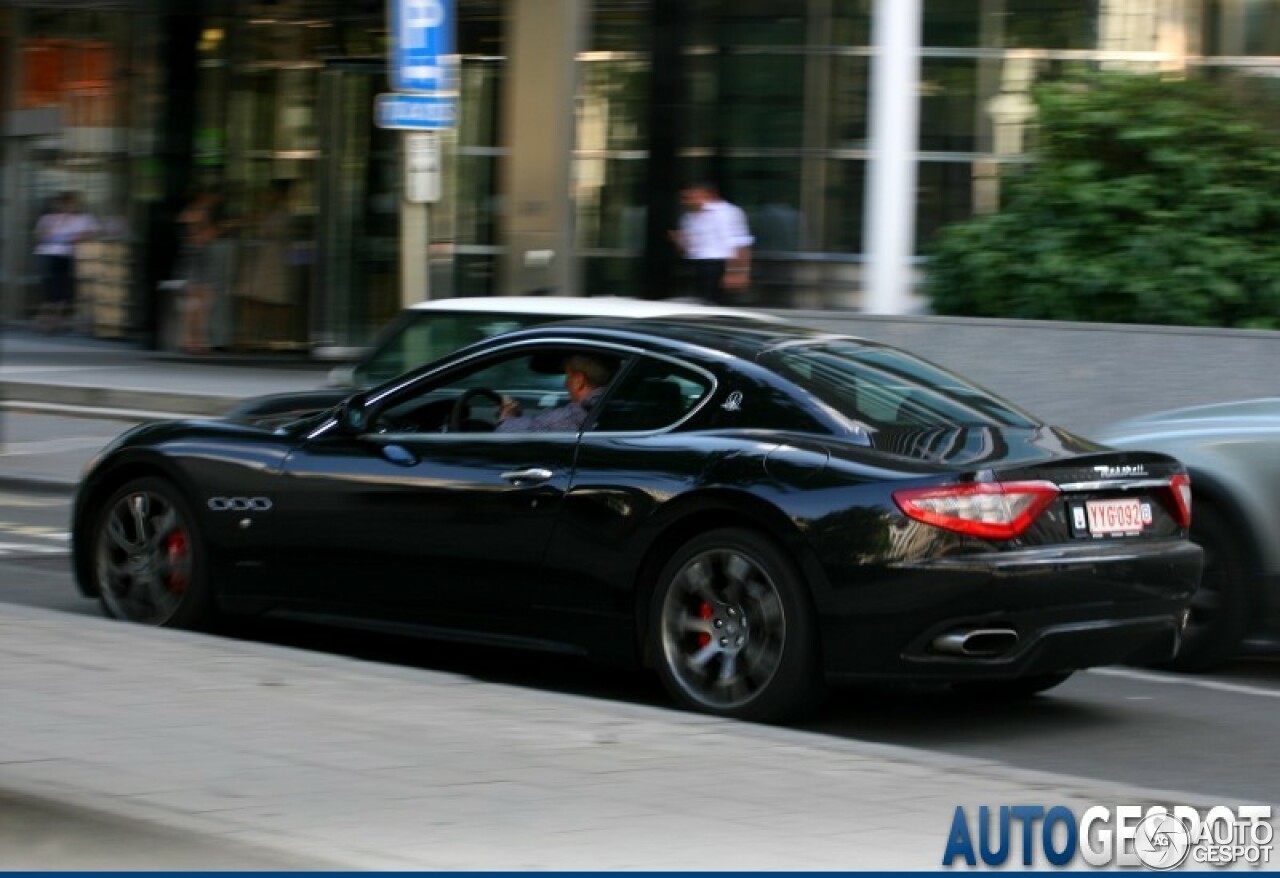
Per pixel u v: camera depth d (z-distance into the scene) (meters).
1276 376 19.61
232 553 11.59
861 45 27.27
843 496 9.65
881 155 25.94
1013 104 26.77
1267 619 11.88
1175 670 12.22
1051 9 26.59
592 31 28.16
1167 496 10.48
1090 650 9.88
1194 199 22.09
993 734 10.45
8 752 8.13
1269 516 11.80
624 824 7.34
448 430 11.20
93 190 36.53
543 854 6.86
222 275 32.69
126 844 6.86
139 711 9.02
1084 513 9.94
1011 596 9.50
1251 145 22.38
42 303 37.50
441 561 10.87
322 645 12.34
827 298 27.59
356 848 6.84
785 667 9.74
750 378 10.37
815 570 9.64
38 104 37.84
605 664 10.49
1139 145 22.59
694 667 10.07
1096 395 20.53
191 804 7.39
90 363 31.56
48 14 37.22
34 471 21.75
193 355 32.44
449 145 29.56
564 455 10.59
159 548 11.95
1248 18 26.09
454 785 7.86
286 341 32.56
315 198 32.31
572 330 11.04
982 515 9.51
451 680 10.10
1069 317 22.23
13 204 38.81
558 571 10.49
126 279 35.50
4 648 10.46
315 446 11.45
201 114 33.06
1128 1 26.41
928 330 21.38
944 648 9.51
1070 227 22.52
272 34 32.34
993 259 22.78
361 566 11.15
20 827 7.04
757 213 28.02
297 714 9.08
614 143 28.22
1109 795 8.23
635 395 10.65
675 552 10.21
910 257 26.14
